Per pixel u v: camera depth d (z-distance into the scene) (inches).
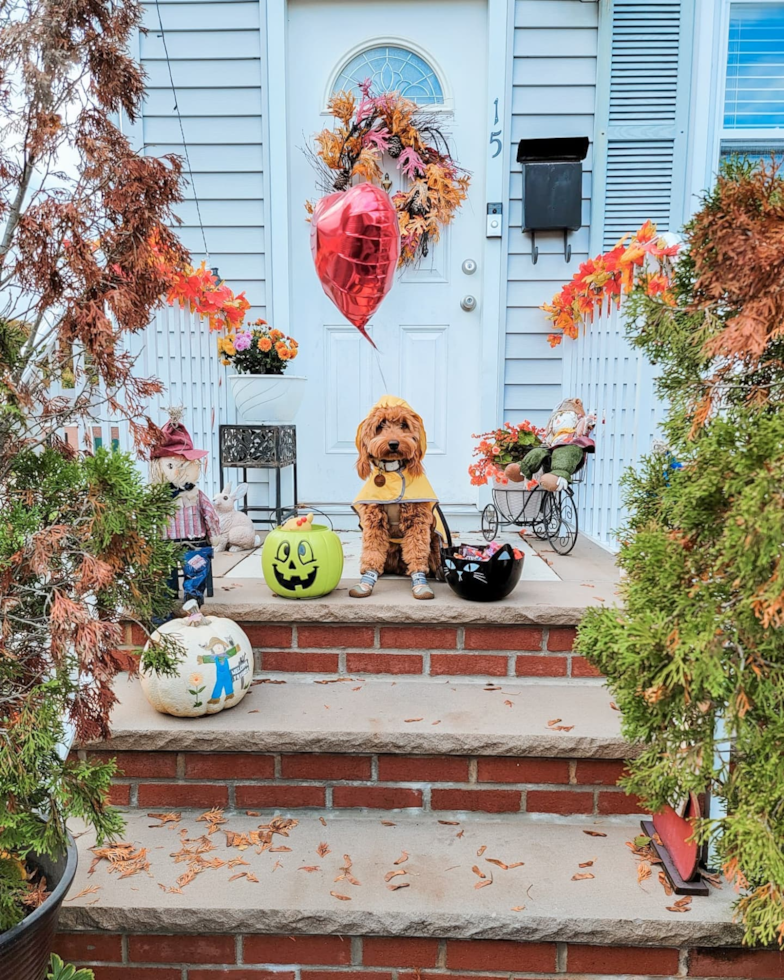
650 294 53.6
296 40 140.4
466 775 77.0
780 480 36.8
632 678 46.4
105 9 49.1
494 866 67.5
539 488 124.5
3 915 50.3
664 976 62.1
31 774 48.9
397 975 63.0
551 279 141.9
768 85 137.3
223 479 136.3
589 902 62.2
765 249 40.7
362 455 102.4
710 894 63.2
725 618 42.0
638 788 54.3
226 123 140.6
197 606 83.0
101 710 54.1
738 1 133.4
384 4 138.9
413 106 136.4
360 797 77.4
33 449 54.4
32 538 48.5
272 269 143.8
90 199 49.1
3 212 49.2
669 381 52.2
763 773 44.9
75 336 48.4
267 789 77.5
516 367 145.0
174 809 77.9
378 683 89.4
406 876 65.9
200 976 63.8
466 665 90.9
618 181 138.5
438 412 149.9
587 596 94.0
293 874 66.2
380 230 90.4
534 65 136.3
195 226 143.3
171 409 90.7
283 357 135.1
